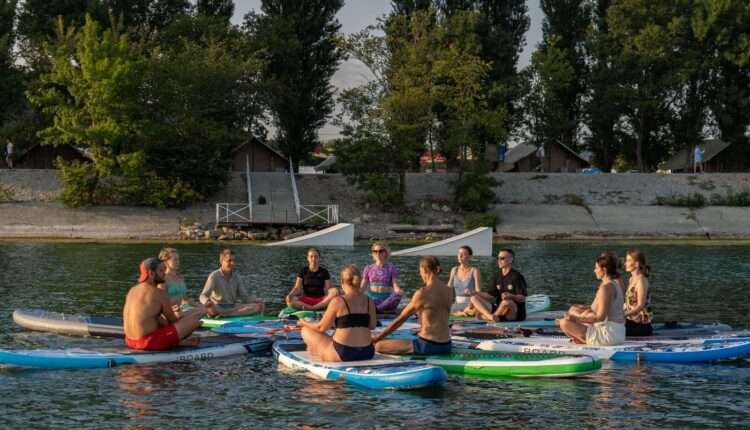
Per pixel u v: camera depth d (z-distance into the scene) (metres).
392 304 18.73
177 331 15.48
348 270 14.41
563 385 13.90
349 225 46.88
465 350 15.55
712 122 76.06
